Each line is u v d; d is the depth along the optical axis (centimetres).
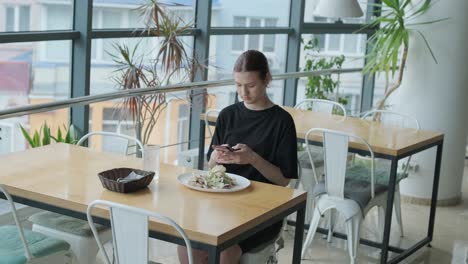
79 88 477
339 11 523
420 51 561
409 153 413
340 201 404
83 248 309
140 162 324
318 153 491
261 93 317
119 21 504
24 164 311
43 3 450
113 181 274
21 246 285
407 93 571
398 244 473
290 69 664
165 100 506
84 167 310
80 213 262
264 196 281
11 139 450
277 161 318
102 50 494
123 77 485
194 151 540
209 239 235
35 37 442
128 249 246
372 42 742
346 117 491
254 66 310
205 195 278
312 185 471
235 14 602
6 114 320
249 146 321
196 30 560
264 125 321
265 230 301
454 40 553
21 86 450
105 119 495
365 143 391
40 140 457
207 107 568
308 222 478
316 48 688
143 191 279
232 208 263
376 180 437
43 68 460
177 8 545
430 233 472
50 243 289
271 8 634
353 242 404
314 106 550
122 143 496
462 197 600
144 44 523
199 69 560
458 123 564
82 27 468
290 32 654
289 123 318
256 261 295
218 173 290
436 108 563
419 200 569
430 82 561
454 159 569
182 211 257
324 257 439
